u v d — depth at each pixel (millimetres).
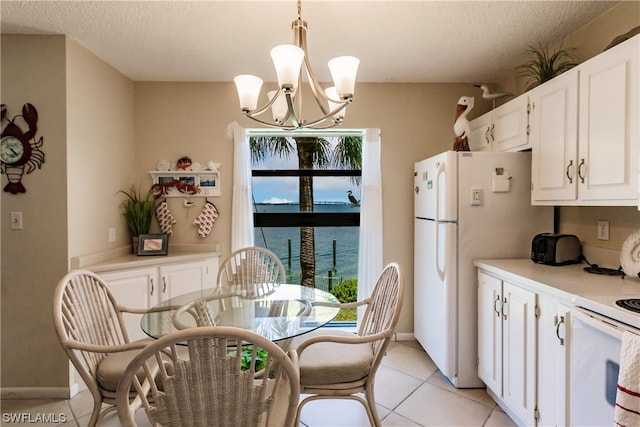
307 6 1845
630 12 1755
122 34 2152
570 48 2158
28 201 2145
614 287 1448
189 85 2977
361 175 3193
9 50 2131
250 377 950
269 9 1883
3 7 1838
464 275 2189
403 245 3045
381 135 3029
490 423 1865
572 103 1714
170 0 1794
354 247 3271
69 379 2168
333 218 3244
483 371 2084
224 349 919
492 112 2531
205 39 2229
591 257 1957
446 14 1926
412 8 1865
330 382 1519
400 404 2047
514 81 2770
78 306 1511
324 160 3238
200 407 943
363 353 1652
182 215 2982
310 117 3020
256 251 2568
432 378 2352
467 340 2195
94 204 2428
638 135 1357
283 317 1661
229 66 2666
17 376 2164
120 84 2766
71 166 2197
